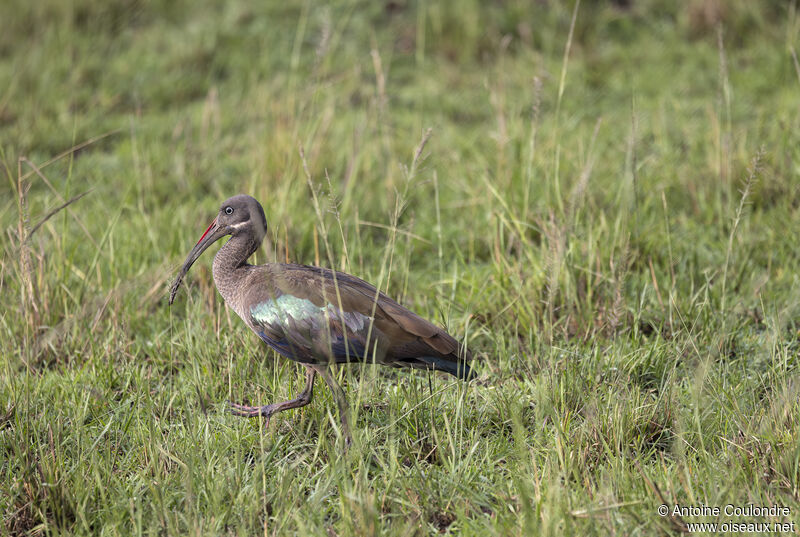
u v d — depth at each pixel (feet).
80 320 35.53
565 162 48.98
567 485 24.85
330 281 29.60
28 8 71.92
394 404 29.78
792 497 24.20
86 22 72.79
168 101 64.39
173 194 49.55
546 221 39.50
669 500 24.26
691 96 61.41
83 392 30.76
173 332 35.78
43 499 25.45
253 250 32.14
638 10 72.18
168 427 29.58
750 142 49.83
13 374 31.12
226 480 26.02
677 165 49.34
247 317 30.50
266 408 29.45
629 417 28.02
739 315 35.14
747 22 69.10
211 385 31.60
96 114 61.41
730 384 30.14
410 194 47.21
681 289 37.73
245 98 62.39
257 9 72.90
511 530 23.45
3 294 36.68
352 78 63.72
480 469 27.02
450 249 43.75
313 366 29.66
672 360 32.09
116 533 24.23
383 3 72.43
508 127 53.78
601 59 66.64
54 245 38.22
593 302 36.55
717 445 27.61
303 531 23.13
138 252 41.42
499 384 31.96
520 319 35.42
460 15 69.92
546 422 29.01
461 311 37.04
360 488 24.47
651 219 42.68
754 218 43.04
